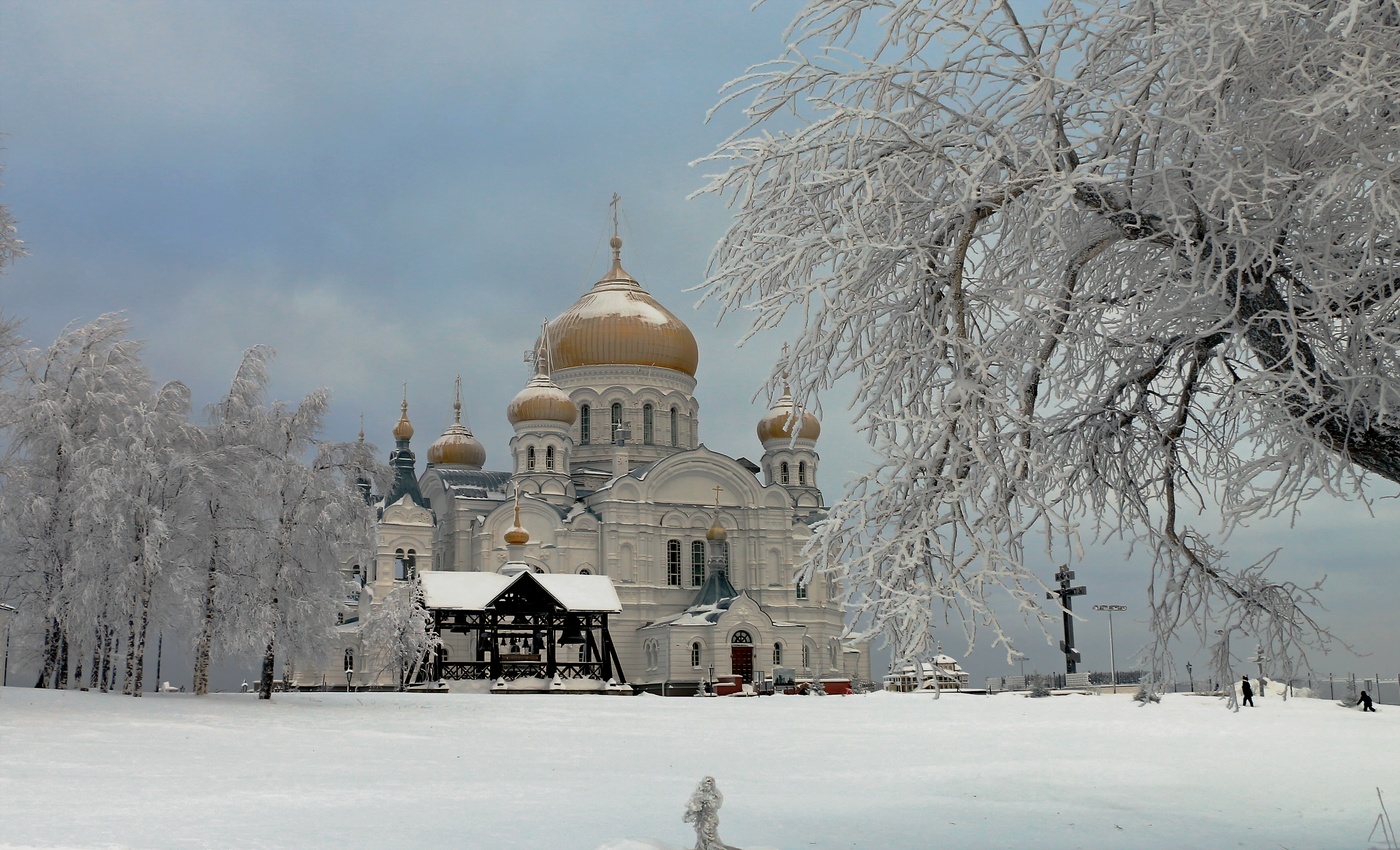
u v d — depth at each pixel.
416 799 15.59
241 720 31.80
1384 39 8.44
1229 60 8.41
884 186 9.38
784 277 9.77
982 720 36.16
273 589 43.72
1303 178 8.71
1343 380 8.97
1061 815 14.88
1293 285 9.37
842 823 13.94
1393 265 8.84
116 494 40.31
